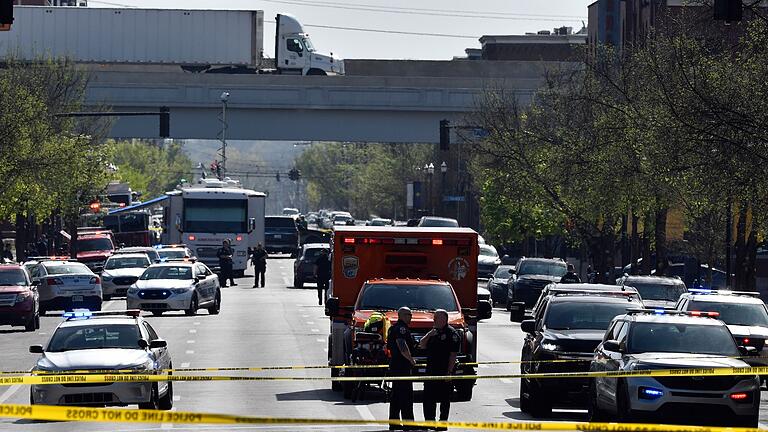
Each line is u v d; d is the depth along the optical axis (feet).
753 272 480.23
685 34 465.47
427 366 205.05
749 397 201.16
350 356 260.62
